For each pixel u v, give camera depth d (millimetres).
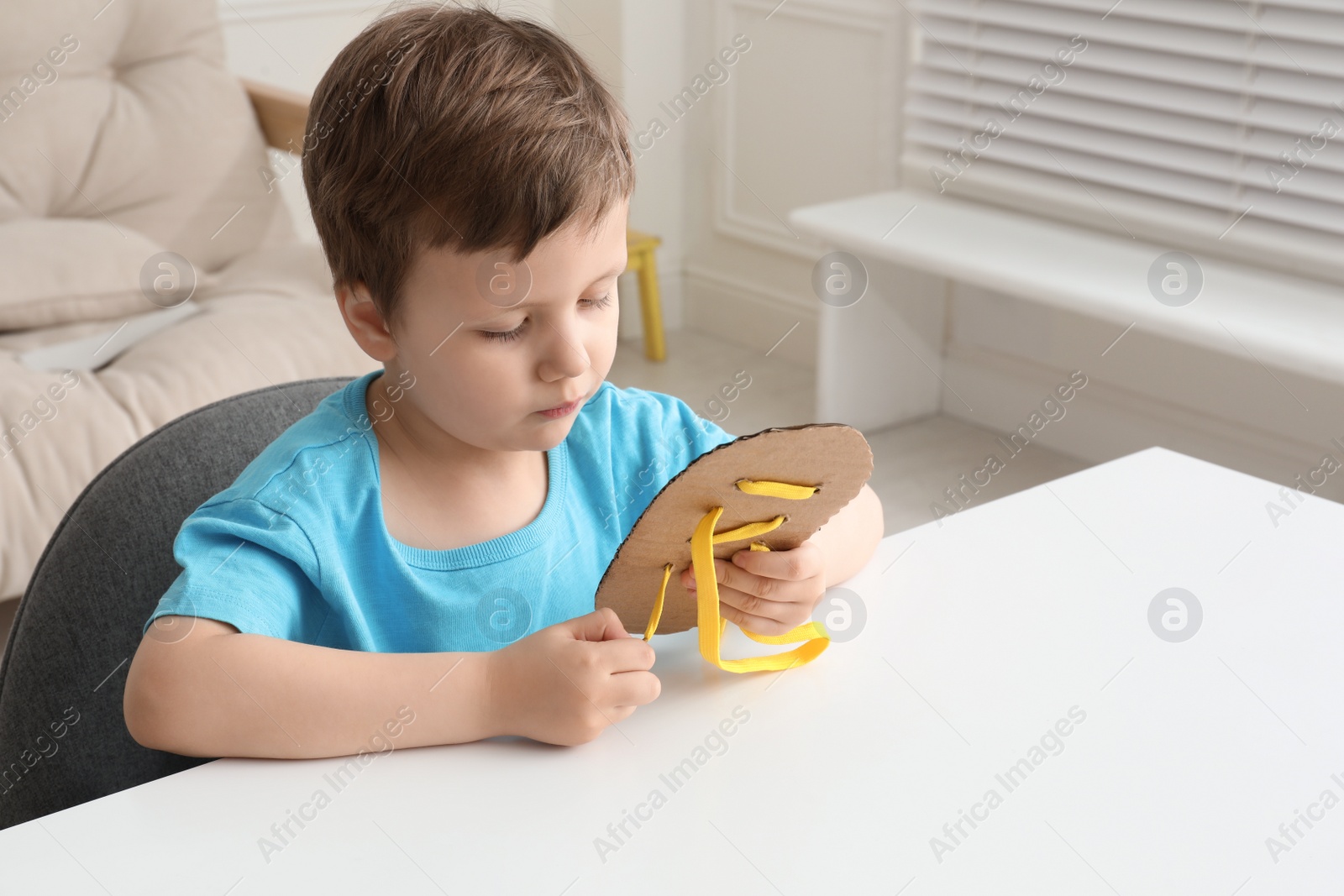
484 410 597
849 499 573
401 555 676
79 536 721
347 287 631
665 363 2957
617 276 604
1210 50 1887
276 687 531
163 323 1894
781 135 2816
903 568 697
